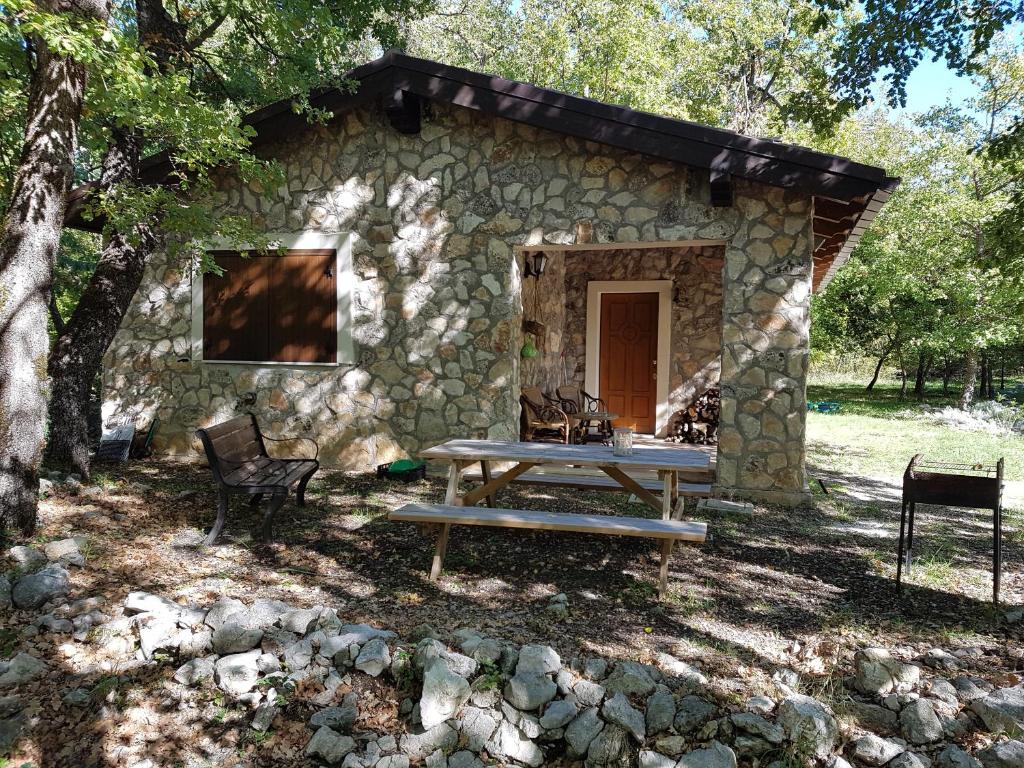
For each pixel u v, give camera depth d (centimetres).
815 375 2506
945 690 254
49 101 381
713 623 324
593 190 601
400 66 593
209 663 282
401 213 650
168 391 709
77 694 265
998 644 304
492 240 629
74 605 315
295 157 671
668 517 393
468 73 575
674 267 954
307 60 641
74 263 1150
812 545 454
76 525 423
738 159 529
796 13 1516
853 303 1747
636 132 549
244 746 252
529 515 379
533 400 790
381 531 457
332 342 670
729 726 241
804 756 232
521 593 357
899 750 228
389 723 260
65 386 538
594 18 1488
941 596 362
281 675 274
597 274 985
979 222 1317
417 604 339
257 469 473
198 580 360
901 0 573
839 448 930
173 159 539
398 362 657
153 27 588
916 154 1391
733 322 577
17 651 284
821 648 292
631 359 986
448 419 648
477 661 270
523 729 250
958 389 2173
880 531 494
